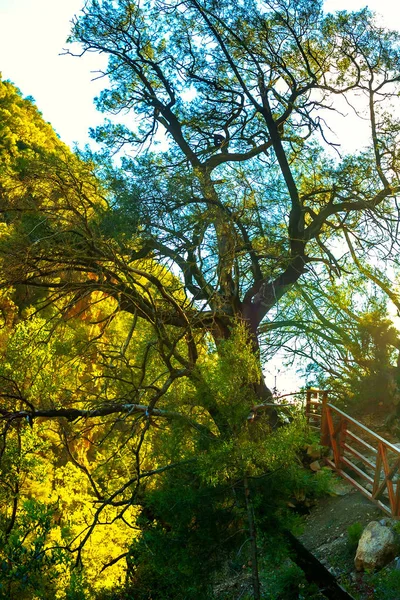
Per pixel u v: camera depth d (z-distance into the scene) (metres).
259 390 11.41
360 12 17.14
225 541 9.07
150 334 12.05
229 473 8.76
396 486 11.84
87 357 11.07
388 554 10.83
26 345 11.92
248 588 11.12
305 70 17.84
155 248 12.54
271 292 15.09
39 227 10.68
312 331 18.55
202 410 9.88
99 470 10.62
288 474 9.23
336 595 9.84
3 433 9.48
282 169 15.88
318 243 16.28
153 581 9.65
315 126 17.70
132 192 12.40
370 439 15.06
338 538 12.19
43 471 16.91
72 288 10.66
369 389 16.53
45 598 7.90
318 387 17.61
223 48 16.81
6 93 56.12
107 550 17.64
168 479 9.50
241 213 13.17
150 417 9.66
